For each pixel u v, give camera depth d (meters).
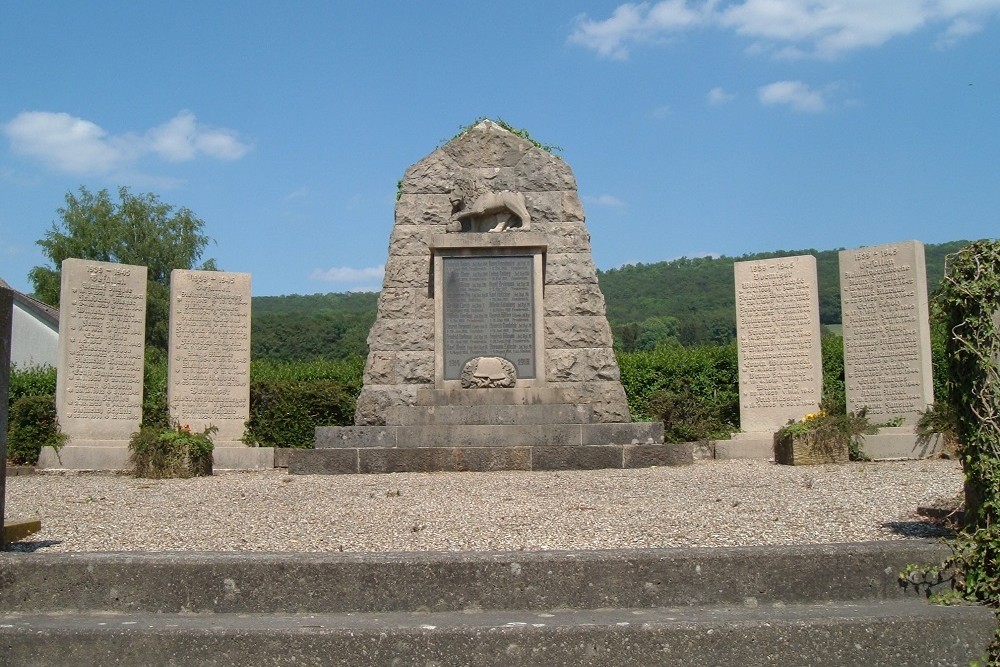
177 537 6.38
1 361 5.62
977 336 4.94
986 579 4.68
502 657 4.23
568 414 12.59
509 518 6.95
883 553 4.80
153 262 46.94
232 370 15.41
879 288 14.11
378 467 11.79
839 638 4.29
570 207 13.78
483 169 13.86
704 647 4.25
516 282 13.16
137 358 14.48
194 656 4.25
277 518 7.18
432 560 4.73
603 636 4.25
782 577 4.75
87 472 13.03
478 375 12.88
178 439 12.26
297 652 4.23
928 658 4.30
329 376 20.73
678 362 19.25
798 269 14.68
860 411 13.13
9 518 7.47
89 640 4.28
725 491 8.48
